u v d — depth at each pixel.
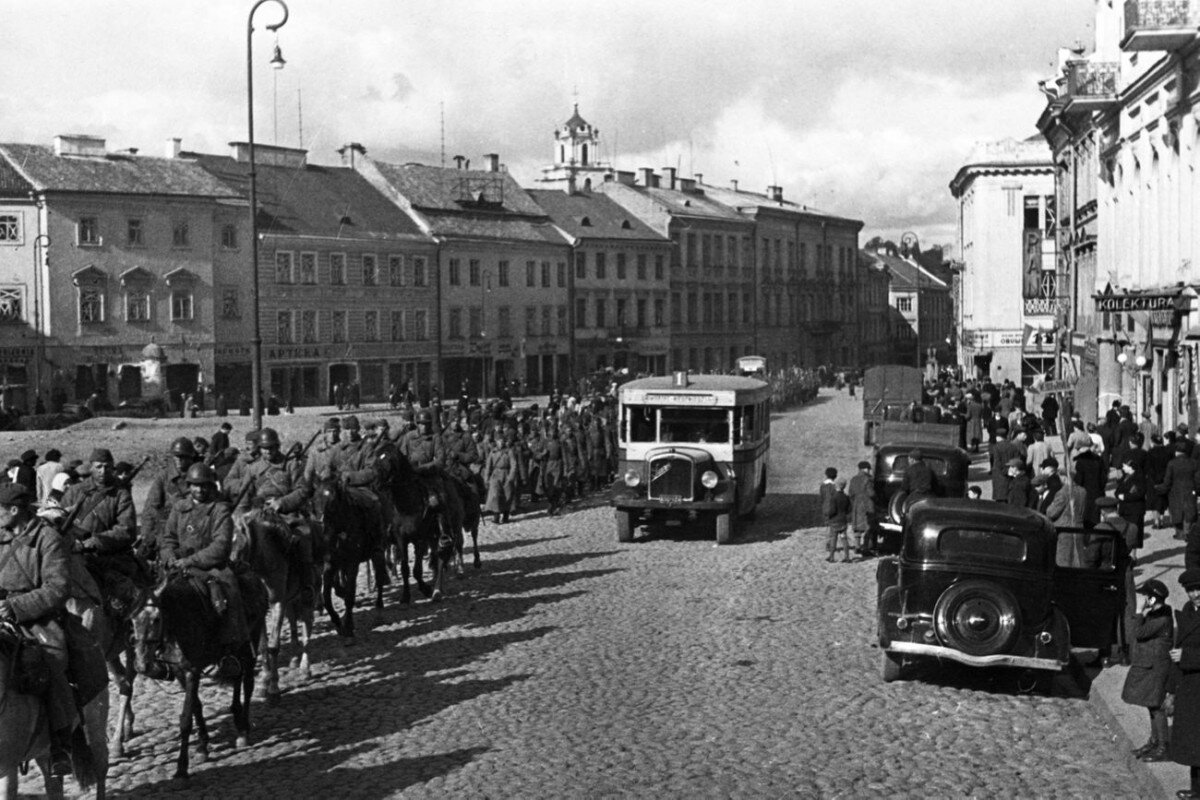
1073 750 13.05
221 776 12.28
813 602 20.98
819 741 13.24
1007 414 47.78
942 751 12.96
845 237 142.50
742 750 12.91
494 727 13.79
